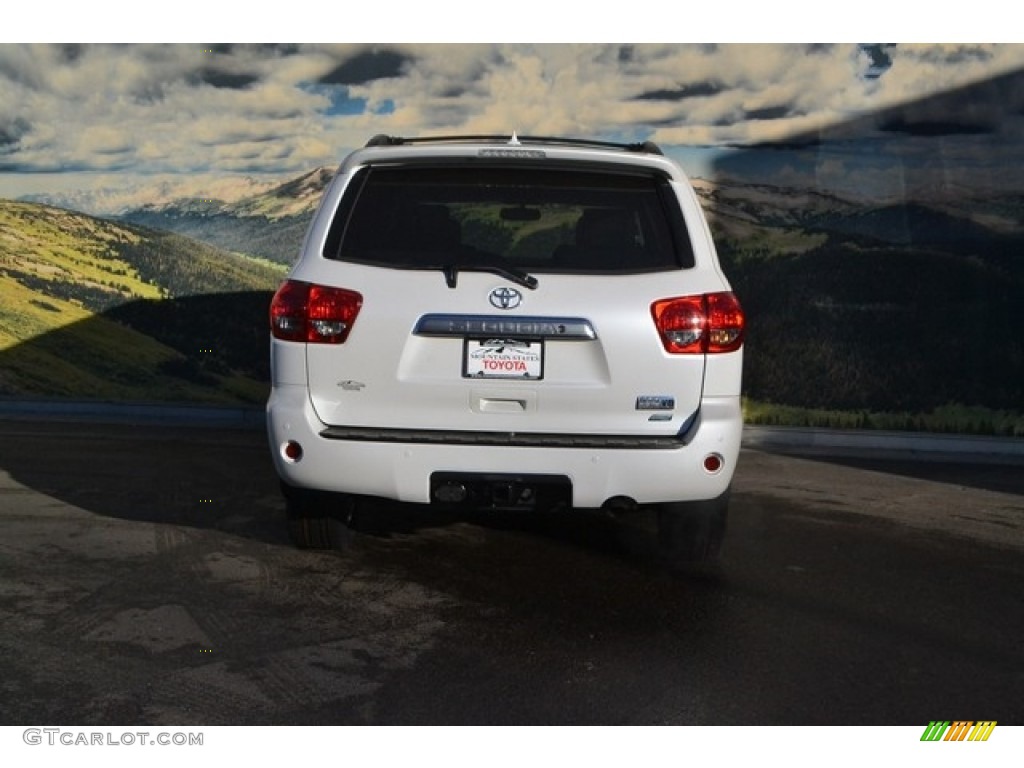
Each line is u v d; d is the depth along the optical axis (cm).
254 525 611
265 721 379
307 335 476
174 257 950
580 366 473
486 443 470
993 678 427
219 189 944
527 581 525
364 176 499
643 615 484
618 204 498
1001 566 570
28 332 959
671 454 472
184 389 957
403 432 477
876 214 883
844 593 521
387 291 473
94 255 953
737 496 714
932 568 564
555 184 498
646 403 475
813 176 885
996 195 869
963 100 866
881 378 892
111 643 440
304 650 437
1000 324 877
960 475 796
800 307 896
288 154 934
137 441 849
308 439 475
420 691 404
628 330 471
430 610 484
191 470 747
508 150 496
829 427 900
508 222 507
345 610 481
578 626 469
